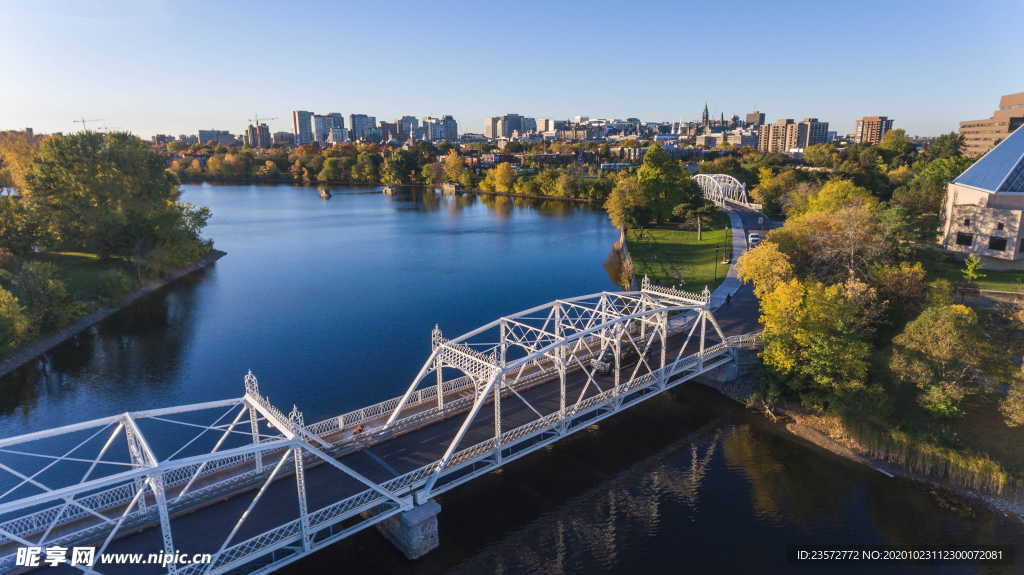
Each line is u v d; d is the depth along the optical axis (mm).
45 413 62094
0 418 60969
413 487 38969
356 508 36188
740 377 63844
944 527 42688
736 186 192375
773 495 46594
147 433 58312
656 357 63062
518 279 116312
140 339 83562
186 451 55000
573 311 96438
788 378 58375
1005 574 37938
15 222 105938
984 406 52156
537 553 40531
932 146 184250
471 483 48531
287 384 68500
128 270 112250
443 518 44125
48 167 116750
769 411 58688
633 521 43812
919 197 106188
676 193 155000
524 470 50406
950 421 51031
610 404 52000
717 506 45344
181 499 37250
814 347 54719
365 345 80688
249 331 86688
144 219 112438
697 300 59750
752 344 63500
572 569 39031
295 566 38500
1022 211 79188
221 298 104188
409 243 156500
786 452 52594
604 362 61062
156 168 137750
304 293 107188
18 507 24625
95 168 122312
